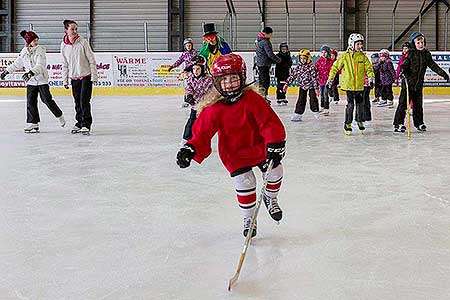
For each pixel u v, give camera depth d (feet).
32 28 54.44
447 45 55.11
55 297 7.09
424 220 10.41
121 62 49.70
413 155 17.80
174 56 49.55
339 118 29.66
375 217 10.63
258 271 7.88
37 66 23.76
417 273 7.79
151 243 9.18
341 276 7.68
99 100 43.86
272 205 9.53
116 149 19.51
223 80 8.34
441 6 55.93
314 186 13.35
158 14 58.49
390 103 37.06
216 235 9.59
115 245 9.10
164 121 28.78
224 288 7.30
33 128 24.35
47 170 15.65
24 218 10.75
